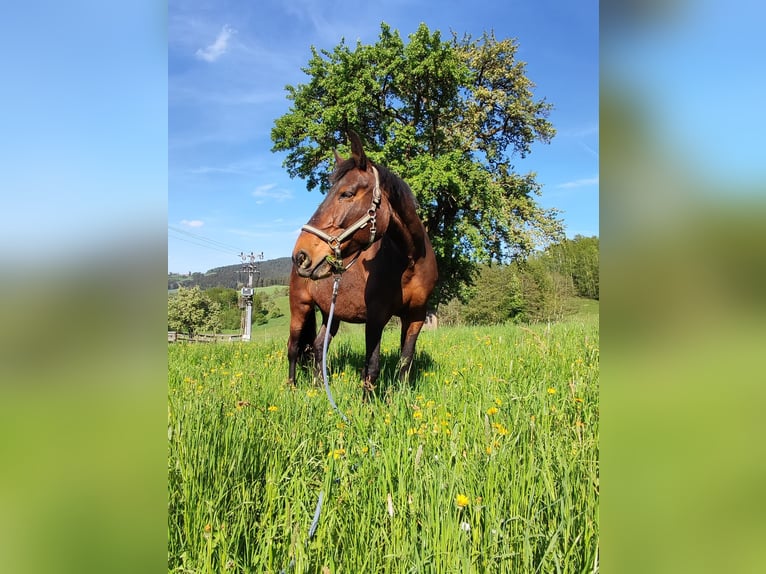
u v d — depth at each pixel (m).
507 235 24.06
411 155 22.58
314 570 1.37
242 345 9.16
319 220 3.21
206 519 1.59
